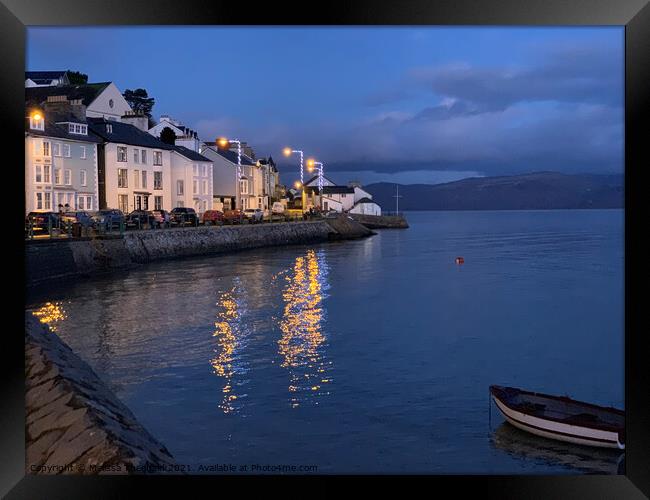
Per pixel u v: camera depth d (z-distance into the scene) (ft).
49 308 85.15
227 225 197.06
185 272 132.05
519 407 42.14
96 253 122.93
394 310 91.40
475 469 36.19
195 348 63.87
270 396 48.67
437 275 139.13
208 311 85.76
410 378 54.54
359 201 402.31
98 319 78.13
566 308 95.71
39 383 36.47
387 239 286.05
